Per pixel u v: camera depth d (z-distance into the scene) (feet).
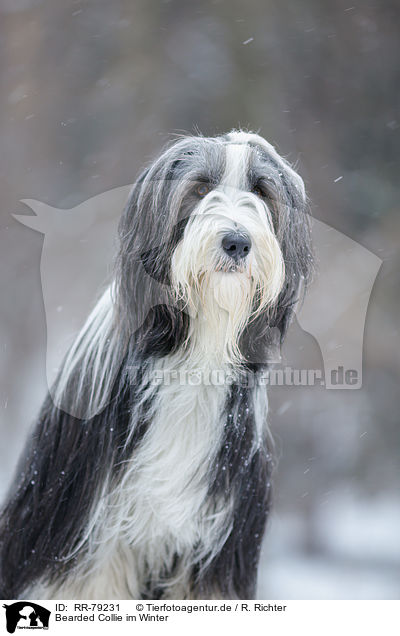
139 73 68.80
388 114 64.23
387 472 55.67
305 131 64.49
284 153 62.80
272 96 65.26
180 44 68.18
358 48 64.90
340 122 65.00
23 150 72.69
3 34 72.79
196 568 23.98
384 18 64.54
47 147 71.61
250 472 23.20
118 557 23.70
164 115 67.00
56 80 71.41
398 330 56.59
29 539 22.99
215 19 67.31
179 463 22.45
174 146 22.30
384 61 64.44
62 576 22.98
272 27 66.18
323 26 65.31
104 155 69.15
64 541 22.56
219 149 21.86
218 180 21.75
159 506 22.65
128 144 68.08
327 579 40.14
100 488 22.22
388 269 57.31
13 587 23.45
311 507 52.95
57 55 71.56
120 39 69.87
